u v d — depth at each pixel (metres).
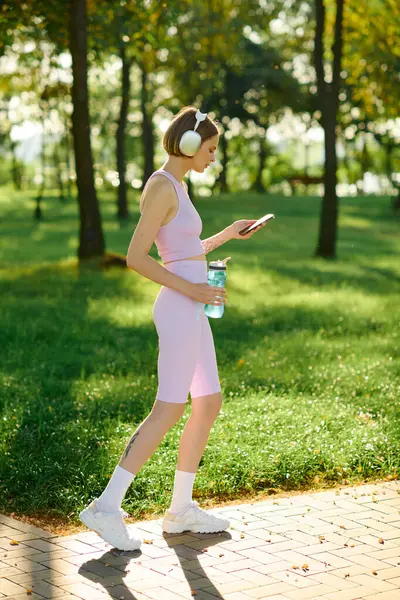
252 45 41.31
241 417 6.65
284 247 25.09
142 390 7.60
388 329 11.41
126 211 34.78
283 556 4.32
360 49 23.73
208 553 4.35
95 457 5.68
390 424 6.70
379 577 4.07
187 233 4.53
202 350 4.65
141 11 16.47
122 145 34.34
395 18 23.38
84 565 4.18
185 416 6.56
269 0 28.59
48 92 22.61
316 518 4.88
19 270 17.64
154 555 4.32
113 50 17.84
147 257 4.43
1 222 36.03
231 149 67.12
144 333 10.89
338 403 7.36
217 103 43.09
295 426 6.46
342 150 64.88
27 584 3.94
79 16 16.91
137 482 5.26
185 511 4.63
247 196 46.69
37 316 12.17
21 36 17.98
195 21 27.73
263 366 8.79
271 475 5.56
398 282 17.19
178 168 4.55
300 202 43.56
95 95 49.41
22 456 5.70
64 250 23.64
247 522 4.80
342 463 5.78
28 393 7.38
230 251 23.41
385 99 25.03
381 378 8.28
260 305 13.34
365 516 4.93
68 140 49.06
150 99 33.16
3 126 60.25
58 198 52.28
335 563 4.23
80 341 10.38
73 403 7.16
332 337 10.97
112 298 13.95
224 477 5.41
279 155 75.00
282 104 44.84
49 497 5.11
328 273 18.33
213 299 4.45
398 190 39.81
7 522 4.76
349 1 23.50
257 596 3.84
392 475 5.74
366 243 27.53
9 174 76.81
